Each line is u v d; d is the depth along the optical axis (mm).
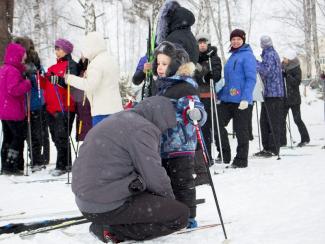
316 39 27234
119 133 3252
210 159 6879
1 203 4988
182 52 3713
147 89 4703
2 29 10844
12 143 6711
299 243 3143
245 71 6605
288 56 9188
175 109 3621
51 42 27156
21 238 3555
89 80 5879
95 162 3250
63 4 27719
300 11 30250
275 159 7445
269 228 3580
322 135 11297
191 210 3650
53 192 5500
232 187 5297
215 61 6758
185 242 3354
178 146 3594
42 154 7609
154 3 12164
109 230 3418
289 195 4703
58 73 6547
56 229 3732
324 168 6094
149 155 3244
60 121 6641
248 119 6703
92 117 6160
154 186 3291
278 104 7734
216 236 3461
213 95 6637
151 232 3357
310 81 26375
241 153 6652
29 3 22766
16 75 6445
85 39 5996
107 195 3227
